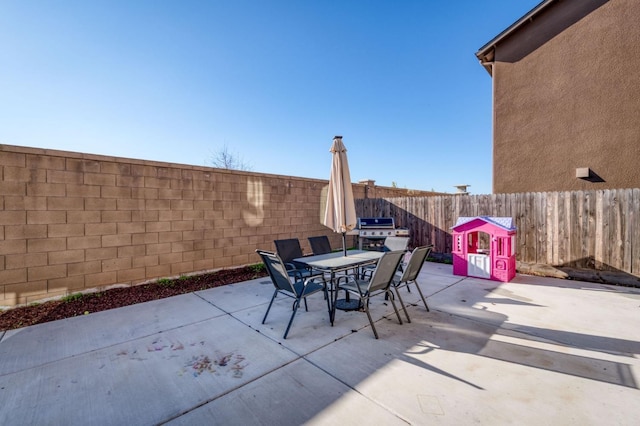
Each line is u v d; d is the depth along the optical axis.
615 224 4.96
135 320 3.52
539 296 4.34
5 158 3.78
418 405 1.92
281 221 7.23
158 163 5.17
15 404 1.98
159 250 5.20
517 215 6.10
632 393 2.00
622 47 5.82
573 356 2.54
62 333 3.15
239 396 2.05
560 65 6.54
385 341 2.89
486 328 3.18
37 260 4.03
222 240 6.08
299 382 2.21
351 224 4.39
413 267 3.64
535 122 6.89
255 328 3.27
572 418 1.77
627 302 4.00
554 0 6.52
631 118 5.73
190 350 2.75
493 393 2.03
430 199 7.70
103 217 4.59
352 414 1.84
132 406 1.96
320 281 4.79
